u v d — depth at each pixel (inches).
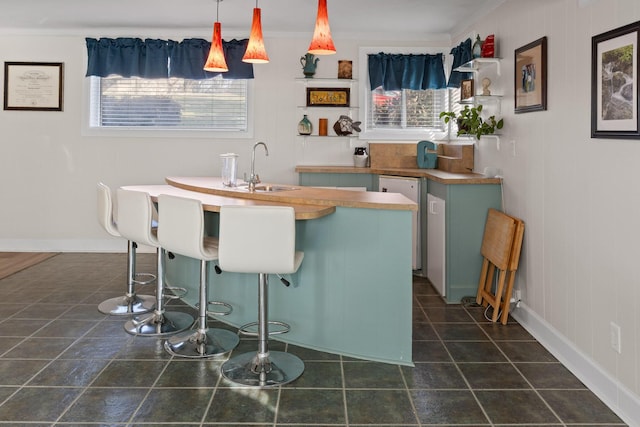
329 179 231.3
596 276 113.7
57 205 244.7
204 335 134.4
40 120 241.1
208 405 105.4
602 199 111.2
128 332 143.4
